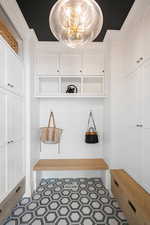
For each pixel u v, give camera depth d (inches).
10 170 64.2
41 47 97.6
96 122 109.0
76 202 76.3
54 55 97.3
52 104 108.3
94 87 109.8
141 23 63.7
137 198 55.3
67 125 108.7
